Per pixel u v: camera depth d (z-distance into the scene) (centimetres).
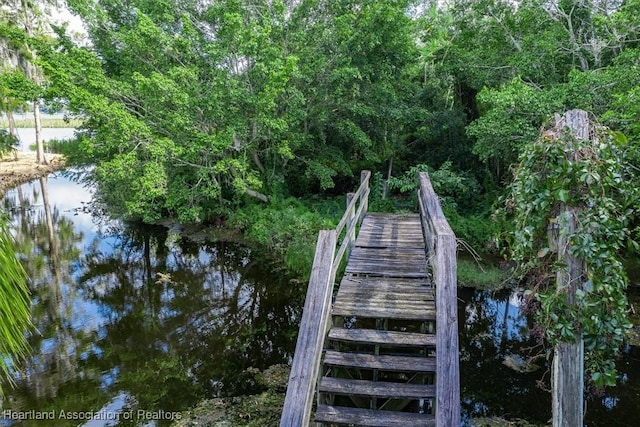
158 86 853
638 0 733
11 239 148
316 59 1066
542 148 252
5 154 2125
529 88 809
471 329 695
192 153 970
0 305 137
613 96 648
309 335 304
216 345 656
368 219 769
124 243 1171
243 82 995
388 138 1323
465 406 498
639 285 728
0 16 1753
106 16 1103
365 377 532
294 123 1091
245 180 1058
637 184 322
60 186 1872
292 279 910
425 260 538
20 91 849
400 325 685
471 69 1143
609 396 504
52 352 633
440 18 1530
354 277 491
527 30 1045
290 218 1092
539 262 269
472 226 983
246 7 1067
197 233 1225
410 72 1401
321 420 332
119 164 836
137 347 650
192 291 874
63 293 855
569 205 247
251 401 511
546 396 516
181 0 1097
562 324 245
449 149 1277
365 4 1077
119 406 505
